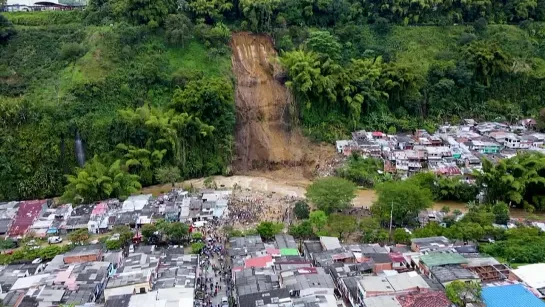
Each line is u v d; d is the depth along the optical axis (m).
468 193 90.69
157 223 75.38
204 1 125.44
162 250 69.00
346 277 60.19
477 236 71.62
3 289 57.81
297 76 113.94
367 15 142.12
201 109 104.94
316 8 136.62
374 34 139.12
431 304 52.81
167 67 114.06
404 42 137.88
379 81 122.69
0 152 92.19
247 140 113.06
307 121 116.88
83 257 66.50
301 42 128.88
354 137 114.19
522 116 130.00
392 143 110.75
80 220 79.62
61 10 130.12
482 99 131.75
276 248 67.88
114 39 113.44
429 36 140.38
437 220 79.69
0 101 95.06
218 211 83.12
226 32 123.00
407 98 125.00
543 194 88.38
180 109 105.75
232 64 121.75
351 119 118.19
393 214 78.44
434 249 66.75
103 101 103.69
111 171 90.75
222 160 108.00
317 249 69.25
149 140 98.56
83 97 102.00
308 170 108.31
